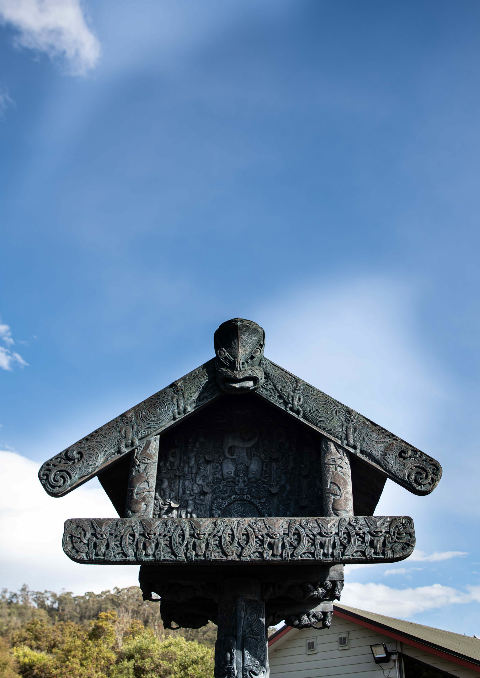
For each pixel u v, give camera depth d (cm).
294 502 587
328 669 1427
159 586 593
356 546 481
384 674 1340
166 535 493
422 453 528
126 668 3066
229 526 493
